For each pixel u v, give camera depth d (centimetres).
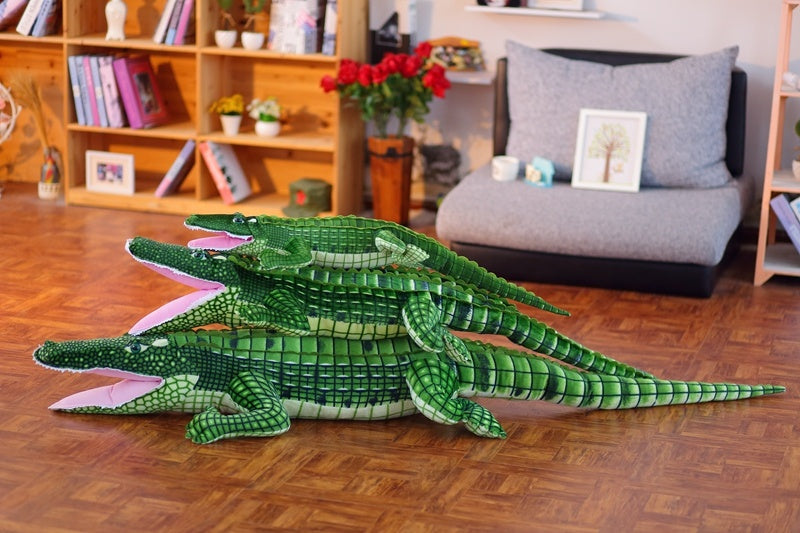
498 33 671
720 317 571
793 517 445
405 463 463
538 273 600
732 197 613
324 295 477
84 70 670
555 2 657
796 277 616
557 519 441
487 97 679
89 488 446
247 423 467
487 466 463
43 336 533
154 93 685
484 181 630
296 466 459
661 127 626
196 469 456
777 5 643
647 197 611
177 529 432
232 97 671
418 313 473
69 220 658
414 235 488
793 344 549
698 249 579
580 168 628
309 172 695
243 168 699
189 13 662
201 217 471
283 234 475
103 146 707
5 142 713
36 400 488
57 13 681
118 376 474
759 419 494
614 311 574
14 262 600
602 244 588
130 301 566
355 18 661
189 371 472
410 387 477
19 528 430
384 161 654
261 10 664
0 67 707
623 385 495
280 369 475
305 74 684
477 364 483
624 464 466
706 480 460
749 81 652
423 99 649
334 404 477
